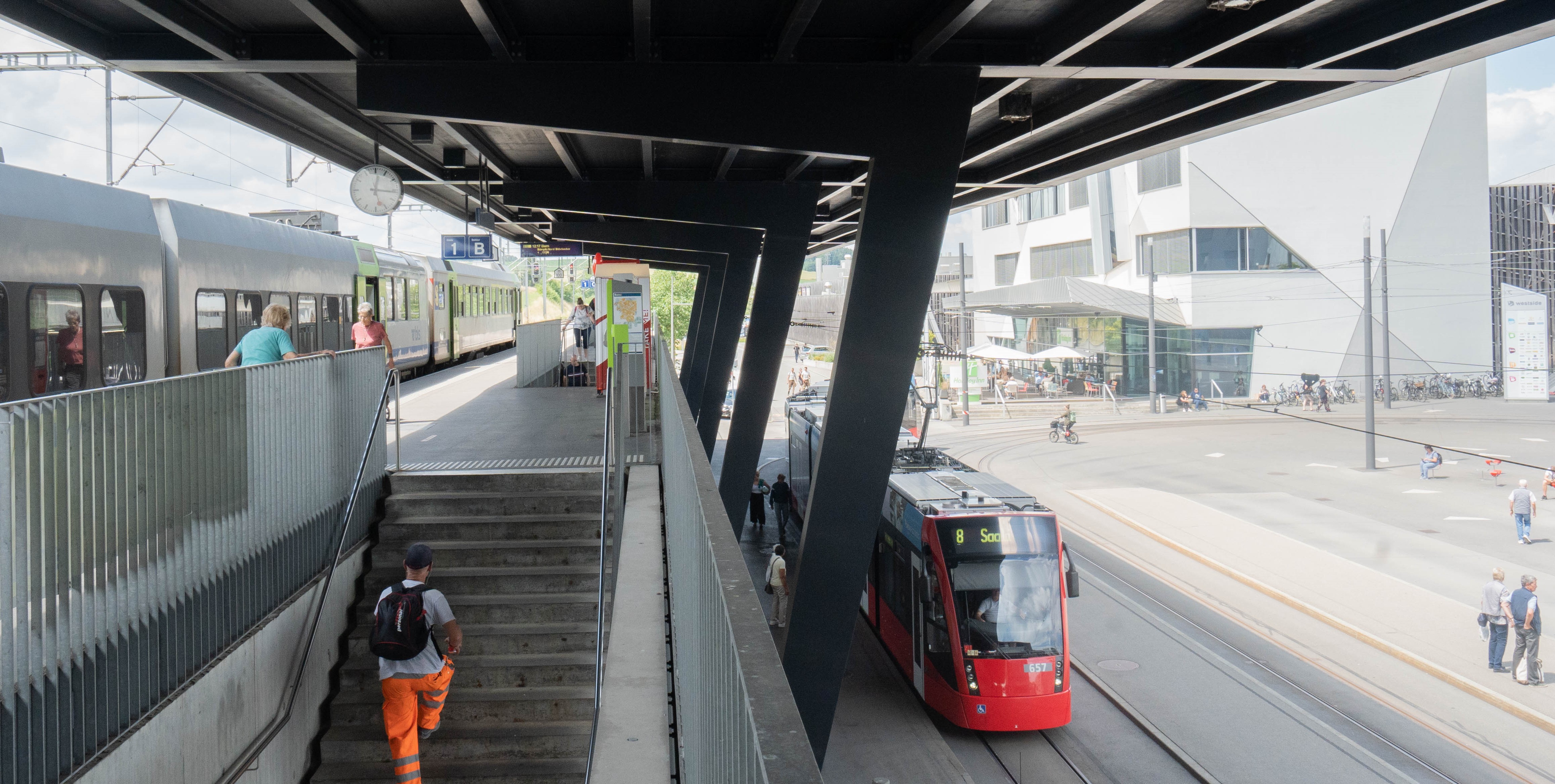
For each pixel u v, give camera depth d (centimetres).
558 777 620
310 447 711
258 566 622
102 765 445
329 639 711
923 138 621
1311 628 1795
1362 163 4519
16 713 395
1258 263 4525
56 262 941
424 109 611
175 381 524
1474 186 4641
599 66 613
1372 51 638
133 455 485
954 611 1352
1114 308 4331
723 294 1709
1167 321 4603
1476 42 575
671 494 617
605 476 610
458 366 2764
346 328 1925
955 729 1402
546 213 1730
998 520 1383
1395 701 1465
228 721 567
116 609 466
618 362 846
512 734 638
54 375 929
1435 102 4556
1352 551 2306
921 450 1905
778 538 2678
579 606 725
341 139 1069
